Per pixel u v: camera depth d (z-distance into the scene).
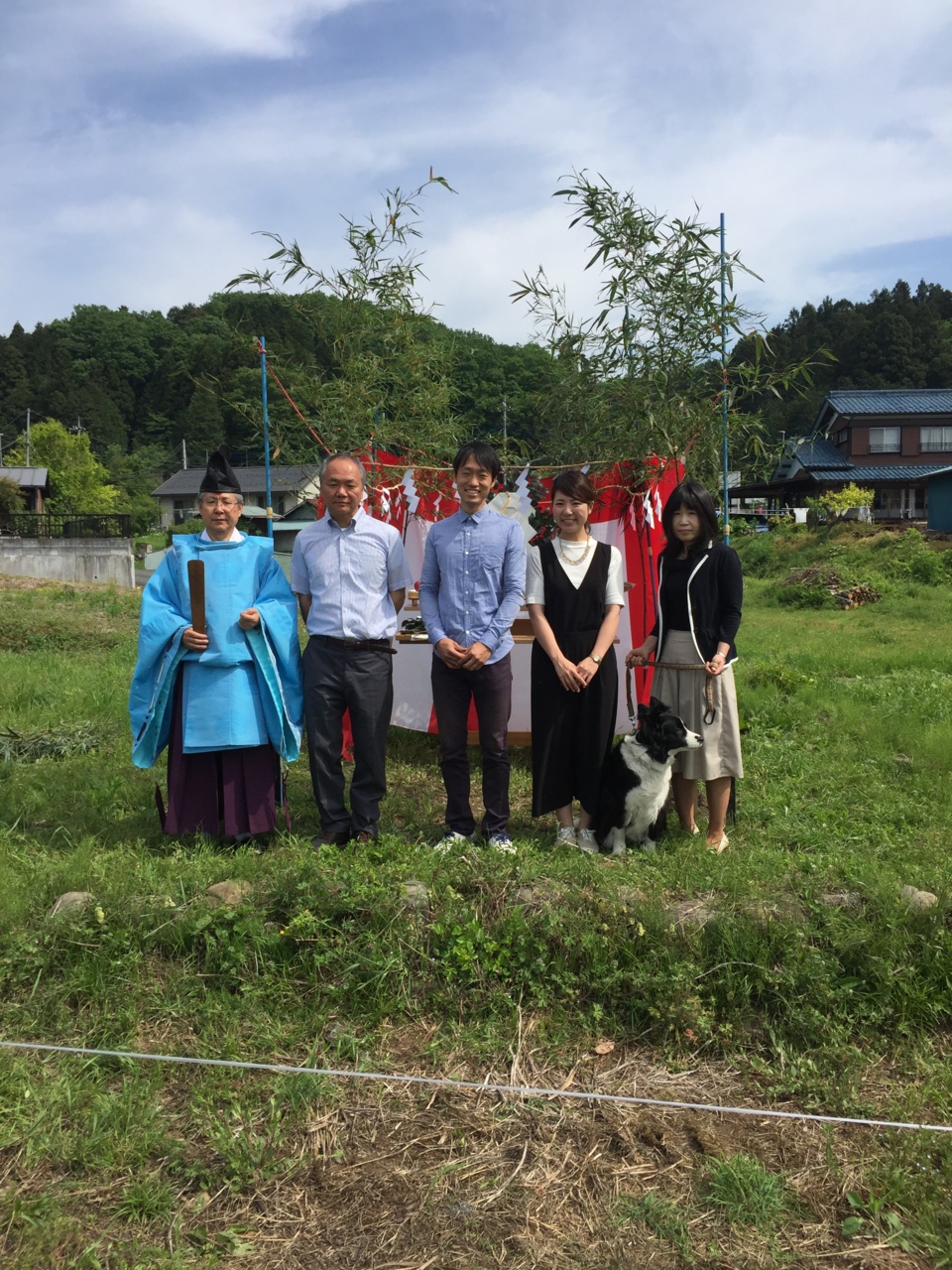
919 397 39.69
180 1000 3.03
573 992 3.05
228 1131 2.44
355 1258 2.09
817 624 15.31
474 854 3.59
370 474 6.00
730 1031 2.91
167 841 4.24
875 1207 2.22
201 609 3.90
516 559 4.07
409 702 6.03
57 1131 2.45
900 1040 2.92
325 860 3.58
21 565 23.20
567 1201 2.27
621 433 5.43
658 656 4.21
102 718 6.85
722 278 5.11
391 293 5.85
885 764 5.77
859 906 3.30
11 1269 2.00
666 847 4.18
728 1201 2.24
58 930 3.20
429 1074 2.77
